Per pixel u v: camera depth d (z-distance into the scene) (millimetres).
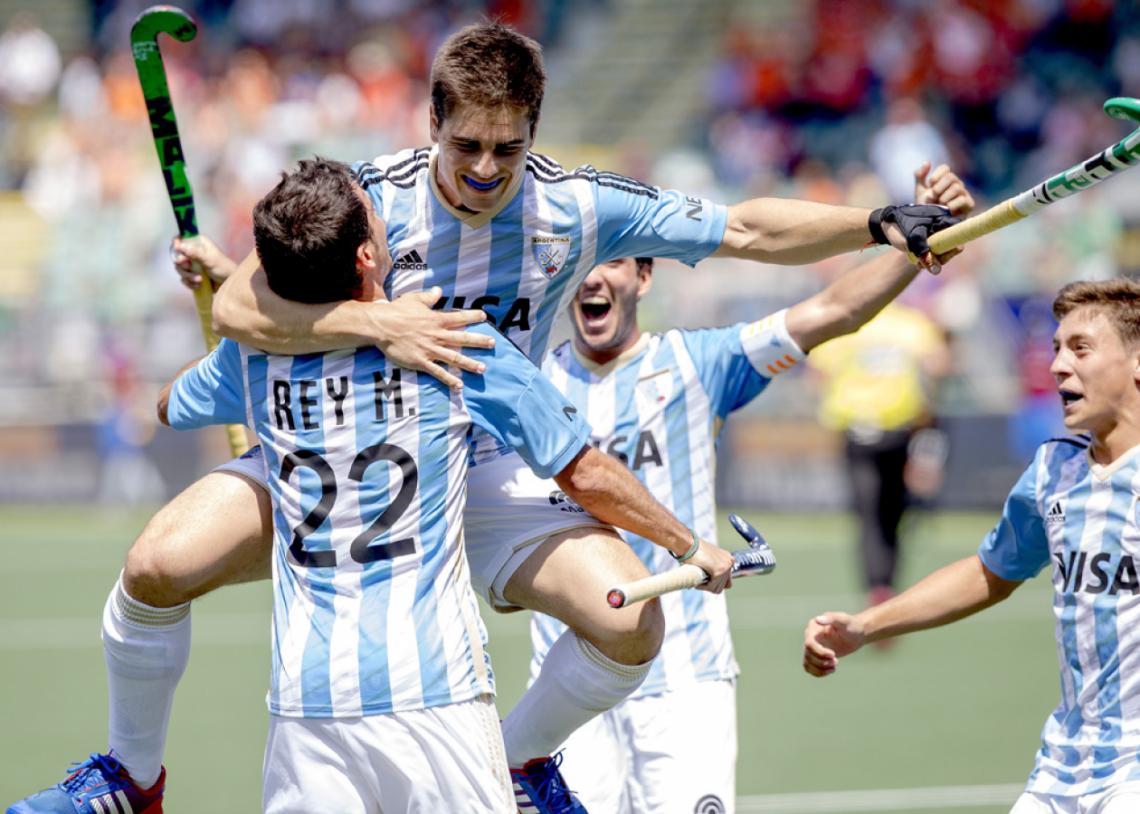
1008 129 76375
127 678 15234
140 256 67625
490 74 13531
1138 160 13578
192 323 61938
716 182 74562
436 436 14148
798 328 18141
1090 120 75938
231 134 73562
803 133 76312
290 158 73188
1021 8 78812
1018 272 59344
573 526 15141
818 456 58031
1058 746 15391
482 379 14273
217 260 17516
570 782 17812
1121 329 15227
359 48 80875
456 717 13859
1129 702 14930
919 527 53969
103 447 60812
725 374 18625
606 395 18578
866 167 74250
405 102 76938
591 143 80750
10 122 78500
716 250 15859
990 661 35812
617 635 14578
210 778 26188
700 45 83750
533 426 14266
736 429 58250
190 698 32531
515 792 15672
